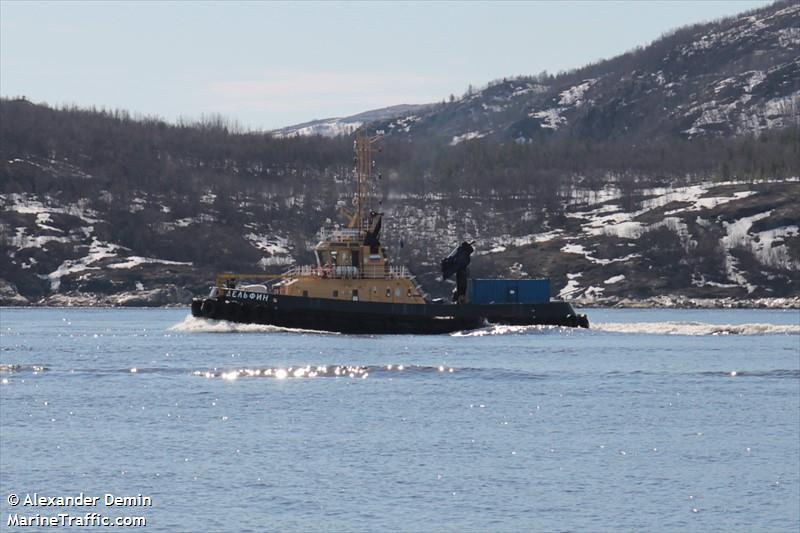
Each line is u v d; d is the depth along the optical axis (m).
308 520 186.75
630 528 184.75
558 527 184.88
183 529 181.38
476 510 193.88
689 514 192.62
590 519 189.38
